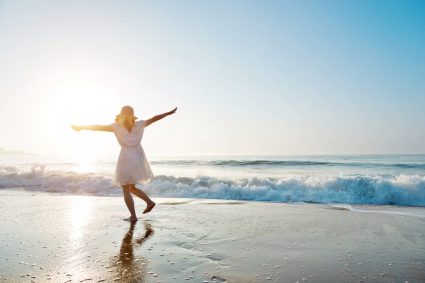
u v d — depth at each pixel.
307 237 3.97
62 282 2.47
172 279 2.54
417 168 24.44
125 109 4.98
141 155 5.04
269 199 8.64
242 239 3.83
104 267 2.81
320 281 2.54
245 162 30.16
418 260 3.08
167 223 4.73
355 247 3.54
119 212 5.73
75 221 4.84
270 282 2.50
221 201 7.62
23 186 11.09
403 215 5.73
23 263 2.90
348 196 8.45
